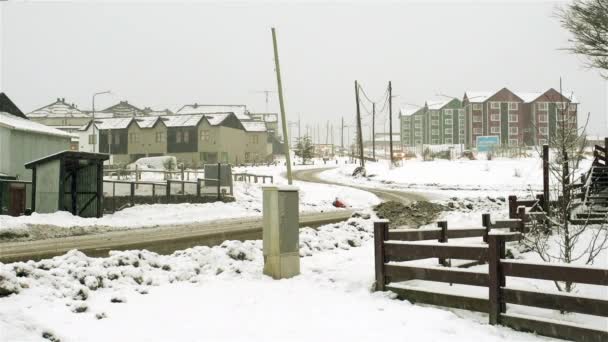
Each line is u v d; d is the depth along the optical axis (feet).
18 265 28.32
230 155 282.15
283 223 34.86
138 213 84.94
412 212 68.59
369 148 522.47
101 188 80.48
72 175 80.94
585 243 46.65
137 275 31.58
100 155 79.51
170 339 22.12
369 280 32.27
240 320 25.03
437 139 405.80
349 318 25.35
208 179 107.24
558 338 22.72
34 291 26.78
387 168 205.05
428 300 27.94
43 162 76.89
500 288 24.76
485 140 272.92
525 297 23.93
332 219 75.36
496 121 338.54
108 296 28.14
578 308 22.24
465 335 22.95
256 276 34.71
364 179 185.68
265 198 35.37
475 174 161.17
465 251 26.58
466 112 354.54
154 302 27.68
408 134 465.88
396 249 29.63
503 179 149.59
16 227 56.95
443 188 146.00
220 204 102.27
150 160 191.31
